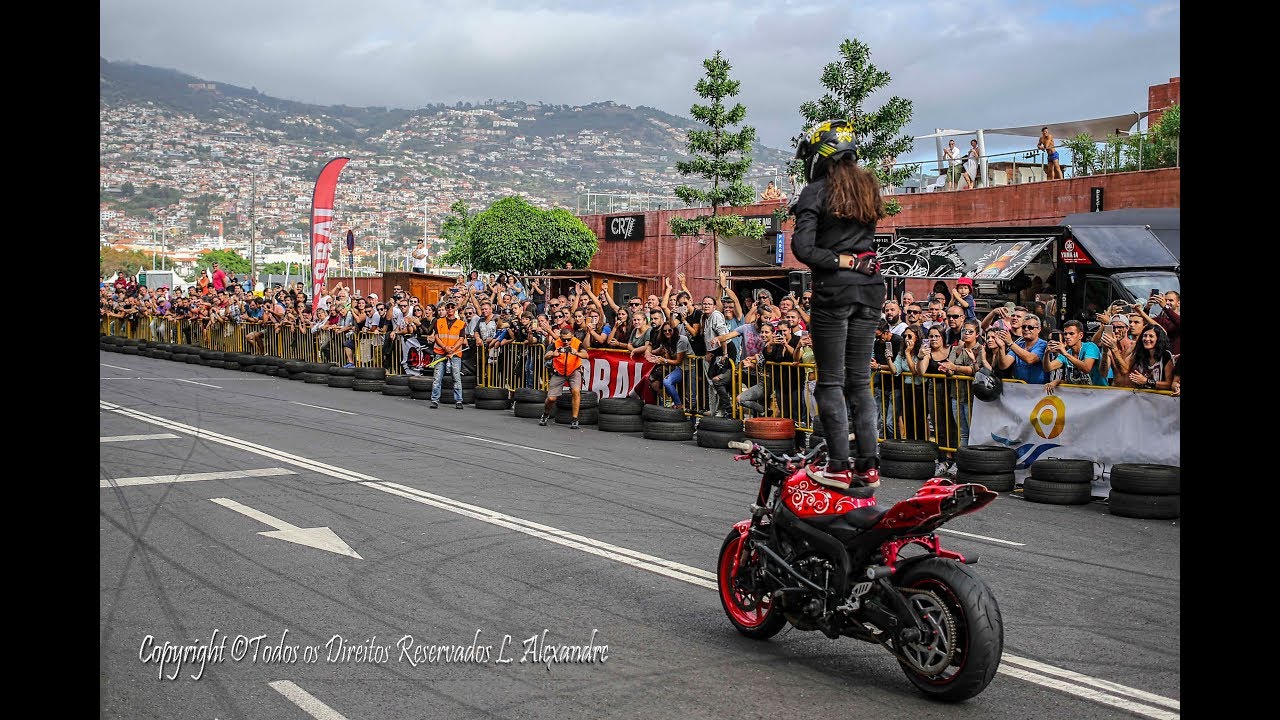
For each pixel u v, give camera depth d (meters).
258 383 23.36
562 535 8.52
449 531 8.63
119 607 6.47
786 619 5.86
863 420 5.56
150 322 34.00
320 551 7.92
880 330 12.87
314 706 5.04
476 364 19.73
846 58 22.47
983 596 4.92
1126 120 26.33
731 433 13.89
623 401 15.68
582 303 18.44
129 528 8.55
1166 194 21.45
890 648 5.26
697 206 34.69
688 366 15.43
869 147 22.55
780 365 13.96
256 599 6.70
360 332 22.89
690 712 4.96
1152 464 10.05
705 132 27.11
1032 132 27.48
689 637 6.10
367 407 18.72
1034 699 5.14
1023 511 10.04
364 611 6.48
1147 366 10.50
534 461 12.58
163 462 11.95
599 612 6.54
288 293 27.06
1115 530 9.15
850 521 5.44
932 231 20.11
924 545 5.25
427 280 34.38
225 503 9.66
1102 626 6.32
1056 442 10.91
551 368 17.89
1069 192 23.38
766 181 35.28
